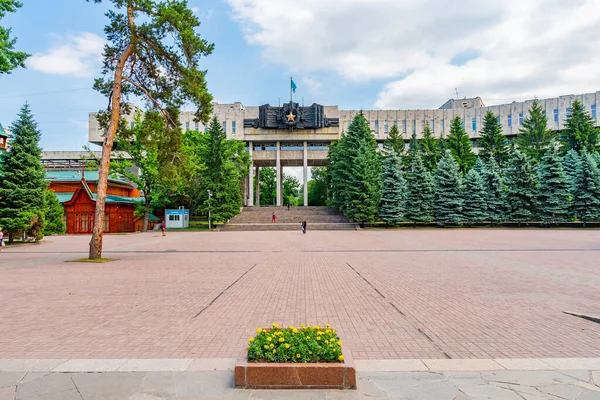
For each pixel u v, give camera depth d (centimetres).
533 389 408
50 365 485
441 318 732
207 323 703
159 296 946
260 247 2389
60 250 2380
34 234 2916
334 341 451
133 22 1795
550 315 749
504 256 1783
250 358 434
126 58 1819
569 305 830
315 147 7281
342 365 414
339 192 5116
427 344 583
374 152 5194
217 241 2925
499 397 390
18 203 2783
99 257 1747
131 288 1055
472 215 4544
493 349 559
